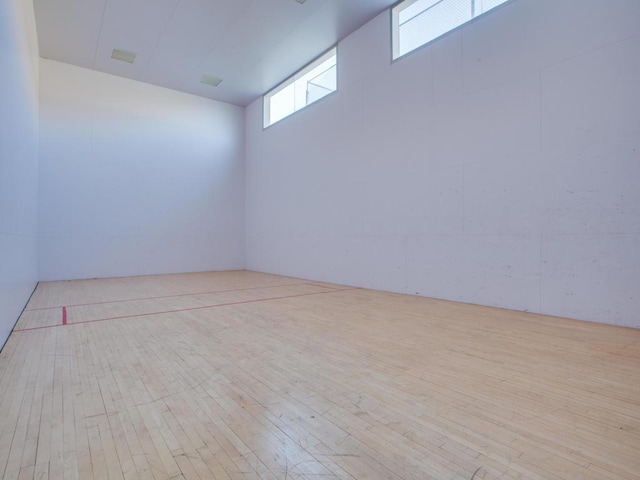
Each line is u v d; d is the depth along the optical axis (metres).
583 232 3.02
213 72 6.50
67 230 6.12
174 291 4.88
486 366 2.01
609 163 2.88
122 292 4.80
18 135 3.20
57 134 6.03
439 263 4.14
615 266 2.85
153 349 2.36
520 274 3.43
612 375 1.87
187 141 7.41
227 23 5.02
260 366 2.04
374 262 4.96
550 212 3.22
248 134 8.09
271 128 7.20
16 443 1.28
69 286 5.37
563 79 3.13
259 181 7.66
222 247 7.89
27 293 3.97
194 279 6.28
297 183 6.47
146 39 5.40
